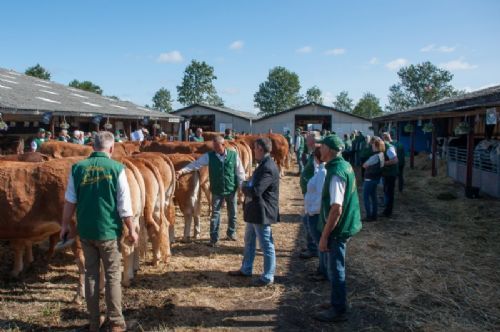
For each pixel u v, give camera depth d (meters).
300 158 18.75
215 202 7.21
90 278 4.08
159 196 6.11
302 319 4.68
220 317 4.70
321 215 4.52
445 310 4.85
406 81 86.69
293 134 39.44
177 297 5.17
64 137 12.79
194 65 87.00
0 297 5.14
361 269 6.16
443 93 84.56
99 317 4.17
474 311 4.82
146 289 5.42
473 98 8.56
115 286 4.09
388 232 8.20
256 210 5.41
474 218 9.27
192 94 87.69
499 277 5.81
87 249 4.05
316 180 5.61
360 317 4.71
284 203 11.55
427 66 84.69
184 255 6.79
